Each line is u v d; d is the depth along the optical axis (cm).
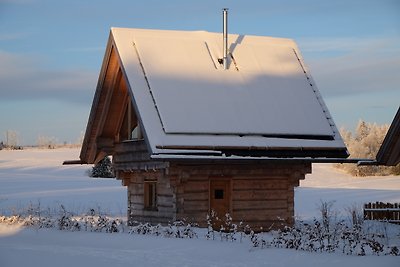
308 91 2664
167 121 2294
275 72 2694
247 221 2464
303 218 3284
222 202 2445
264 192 2495
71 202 4325
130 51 2488
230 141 2317
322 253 1666
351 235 1942
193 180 2400
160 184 2528
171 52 2580
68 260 1616
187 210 2388
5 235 2227
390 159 1897
